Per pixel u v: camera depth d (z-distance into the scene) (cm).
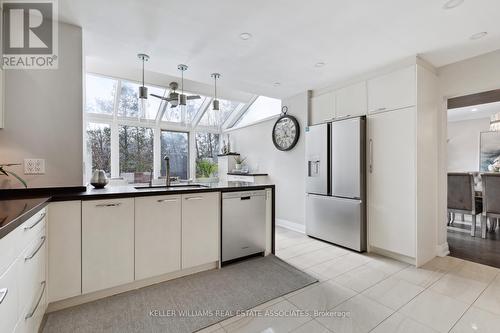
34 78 201
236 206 268
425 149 274
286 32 222
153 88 470
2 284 94
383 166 291
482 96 334
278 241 353
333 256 294
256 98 536
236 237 269
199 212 241
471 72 271
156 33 224
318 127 355
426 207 275
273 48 253
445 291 211
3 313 95
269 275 241
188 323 167
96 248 190
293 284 223
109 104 474
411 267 262
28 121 200
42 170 204
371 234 305
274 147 470
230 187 264
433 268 259
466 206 390
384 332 158
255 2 181
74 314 175
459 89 279
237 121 613
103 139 490
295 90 392
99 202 190
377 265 267
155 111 532
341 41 238
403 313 179
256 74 325
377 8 186
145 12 193
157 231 216
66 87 211
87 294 192
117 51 260
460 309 184
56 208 175
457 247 327
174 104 340
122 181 461
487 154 555
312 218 367
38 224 149
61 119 210
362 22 205
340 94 344
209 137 647
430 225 282
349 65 294
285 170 441
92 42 240
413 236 264
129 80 411
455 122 606
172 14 195
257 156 520
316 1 179
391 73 285
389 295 204
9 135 194
